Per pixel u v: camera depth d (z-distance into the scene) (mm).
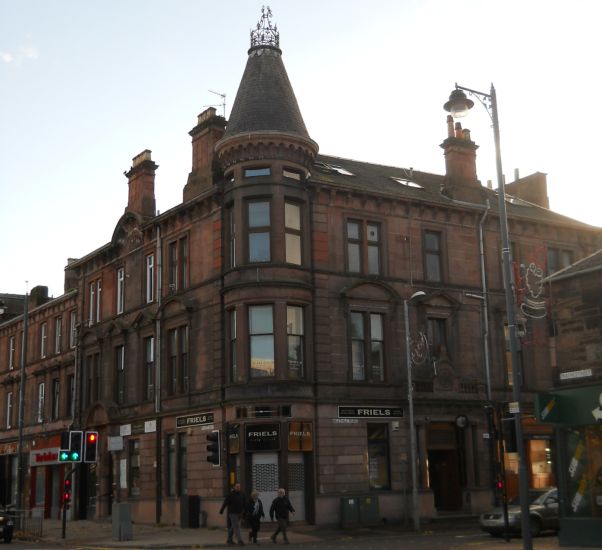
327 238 33844
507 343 38062
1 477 55062
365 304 34219
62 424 47469
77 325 45969
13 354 56906
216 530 31312
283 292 31891
